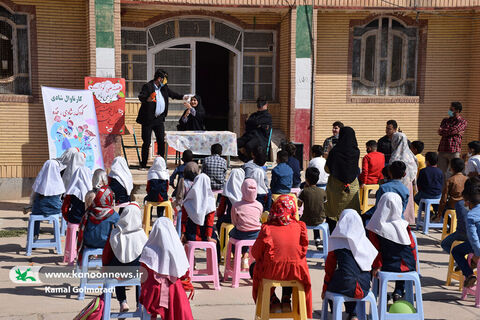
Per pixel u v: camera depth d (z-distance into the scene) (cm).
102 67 1171
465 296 703
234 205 733
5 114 1196
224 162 956
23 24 1208
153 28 1342
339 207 821
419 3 1312
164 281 519
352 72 1406
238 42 1394
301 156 1278
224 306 665
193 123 1245
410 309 591
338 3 1288
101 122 1170
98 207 673
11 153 1209
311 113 1314
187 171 872
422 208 1063
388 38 1409
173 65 1370
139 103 1327
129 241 568
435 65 1423
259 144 1159
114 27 1169
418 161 1095
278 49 1402
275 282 555
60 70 1225
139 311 596
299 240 559
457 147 1198
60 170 952
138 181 1127
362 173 1014
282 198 564
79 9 1220
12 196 1217
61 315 624
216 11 1362
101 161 1162
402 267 592
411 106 1424
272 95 1424
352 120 1404
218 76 2130
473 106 1414
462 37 1419
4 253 851
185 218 727
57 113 1134
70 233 793
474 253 670
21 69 1220
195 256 870
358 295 533
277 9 1288
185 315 522
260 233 562
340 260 539
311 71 1302
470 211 679
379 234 591
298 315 570
